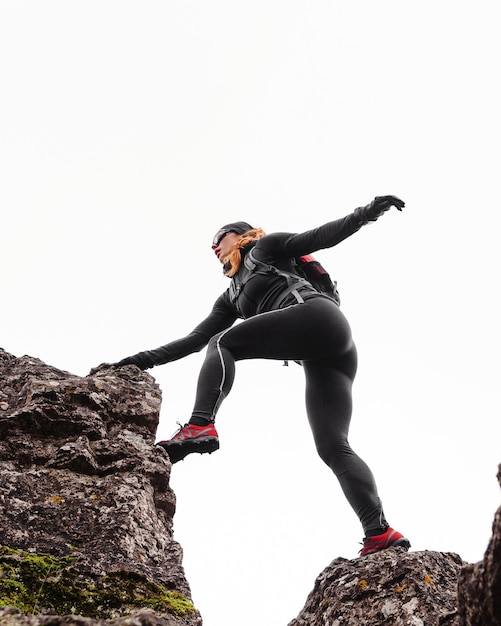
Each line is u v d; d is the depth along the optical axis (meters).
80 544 3.91
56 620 2.65
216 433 4.84
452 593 3.95
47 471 4.27
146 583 3.73
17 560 3.63
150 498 4.32
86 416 4.58
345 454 5.11
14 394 4.83
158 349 5.69
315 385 5.45
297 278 5.55
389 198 5.17
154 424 4.78
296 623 4.22
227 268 5.84
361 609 3.96
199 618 3.64
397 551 4.31
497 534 2.49
